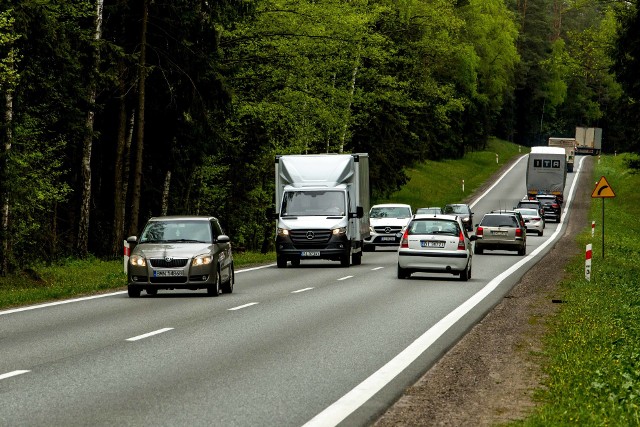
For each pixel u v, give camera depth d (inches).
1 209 2201.0
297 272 2379.4
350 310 1455.5
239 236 4030.5
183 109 2952.8
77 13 2514.8
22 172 2384.4
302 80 3292.3
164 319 1326.3
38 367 903.1
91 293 1811.0
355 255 2736.2
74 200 3201.3
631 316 1392.7
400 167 5482.3
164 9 2915.8
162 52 2910.9
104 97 3034.0
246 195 3836.1
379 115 5108.3
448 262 2105.1
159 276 1680.6
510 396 776.3
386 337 1142.3
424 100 5123.0
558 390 775.1
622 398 733.9
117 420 663.8
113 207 3223.4
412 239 2128.4
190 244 1742.1
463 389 808.3
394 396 768.9
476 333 1203.2
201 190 3668.8
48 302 1608.0
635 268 2783.0
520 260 2967.5
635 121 4426.7
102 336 1139.3
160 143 3065.9
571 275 2293.3
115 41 2918.3
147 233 1790.1
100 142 3235.7
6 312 1435.8
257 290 1836.9
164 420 665.0
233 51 3142.2
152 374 866.1
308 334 1164.5
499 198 7214.6
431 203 7101.4
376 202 7022.6
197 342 1087.6
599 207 6604.3
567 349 1016.2
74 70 2385.6
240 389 792.9
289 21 3122.5
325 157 2679.6
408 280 2107.5
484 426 655.1
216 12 2965.1
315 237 2544.3
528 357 1000.9
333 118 3644.2
